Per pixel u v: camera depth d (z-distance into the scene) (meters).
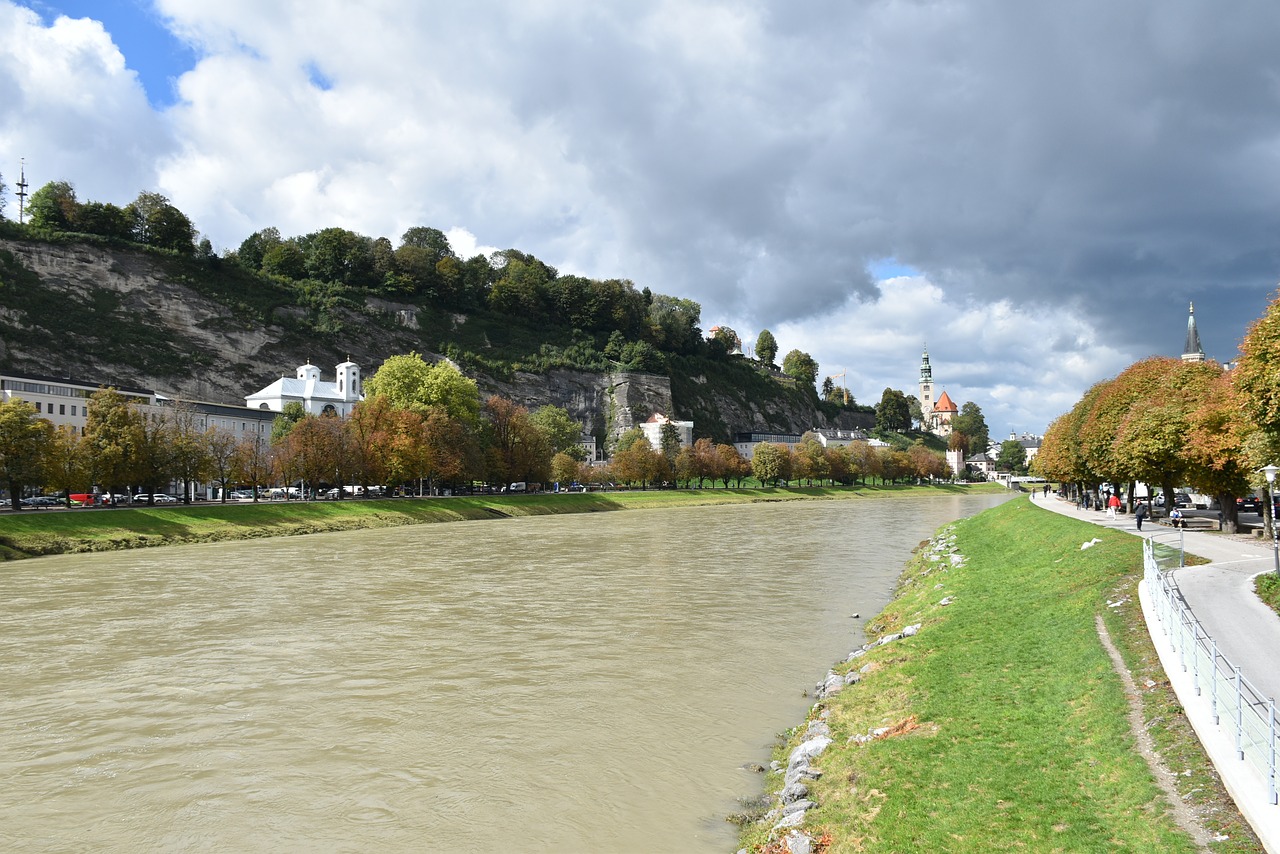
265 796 18.36
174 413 98.19
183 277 174.88
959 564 47.78
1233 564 33.06
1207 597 25.92
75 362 149.12
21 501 92.19
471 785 18.78
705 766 19.78
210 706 24.70
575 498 137.00
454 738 21.83
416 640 33.22
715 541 76.69
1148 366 65.62
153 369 158.88
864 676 25.20
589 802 17.78
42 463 75.06
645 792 18.27
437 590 46.03
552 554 65.25
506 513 116.94
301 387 170.38
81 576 51.84
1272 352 32.53
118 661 29.92
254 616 38.22
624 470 162.25
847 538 79.44
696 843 15.84
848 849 14.02
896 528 92.19
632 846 15.74
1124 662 20.31
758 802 17.66
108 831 16.80
